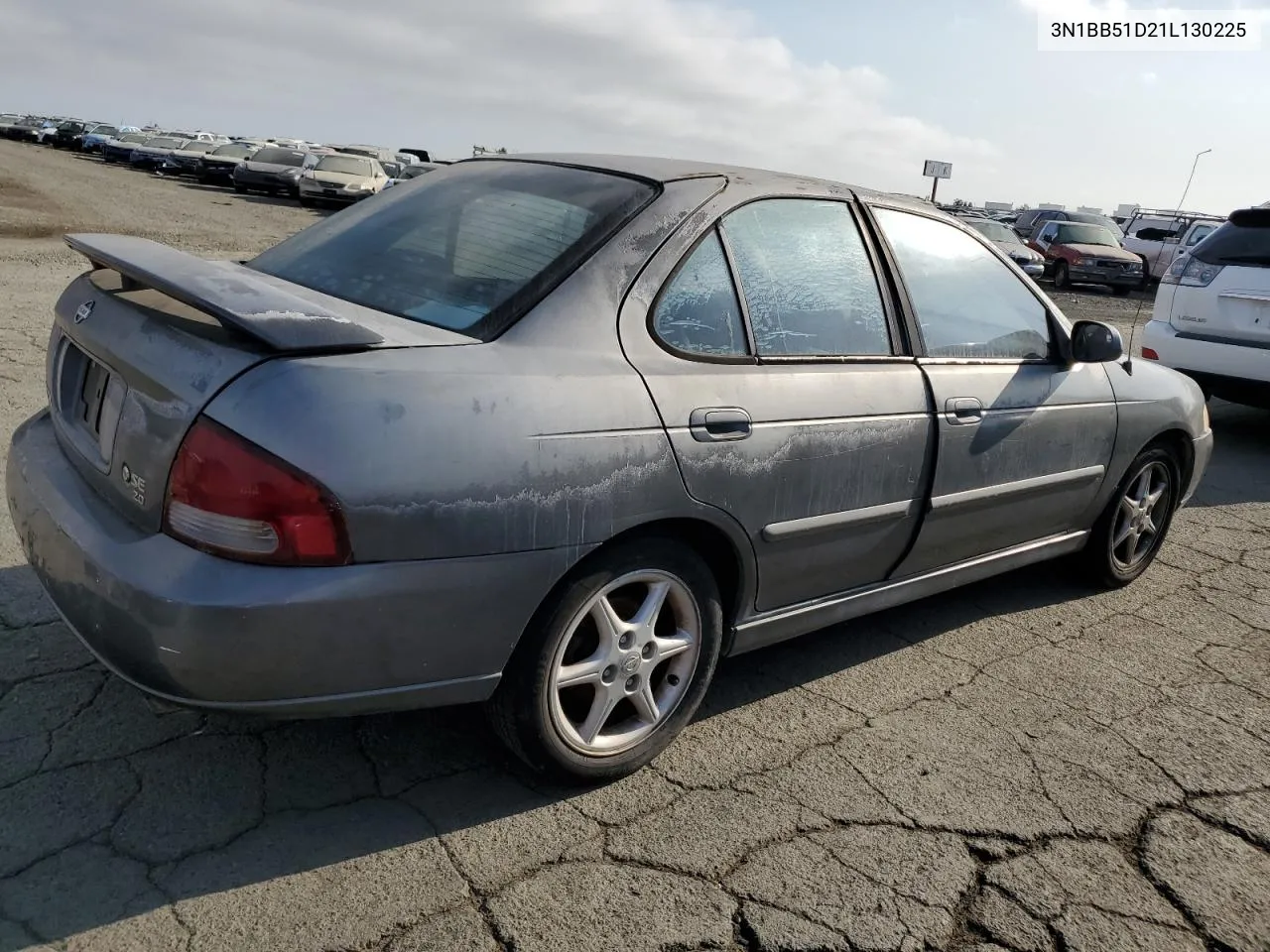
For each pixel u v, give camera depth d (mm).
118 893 2232
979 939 2365
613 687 2742
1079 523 4289
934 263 3645
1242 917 2523
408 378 2275
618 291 2699
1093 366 4168
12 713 2850
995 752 3170
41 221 16641
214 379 2209
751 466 2826
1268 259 7148
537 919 2279
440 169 3518
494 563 2350
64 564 2367
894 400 3264
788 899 2426
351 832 2516
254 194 32344
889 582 3529
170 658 2160
